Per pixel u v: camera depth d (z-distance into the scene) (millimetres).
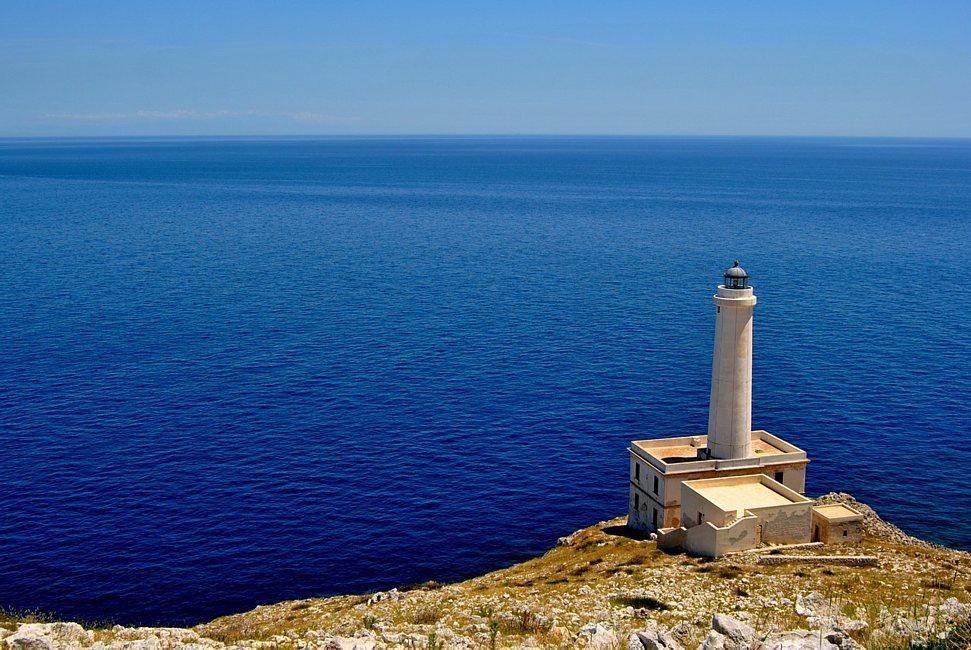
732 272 75625
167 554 82000
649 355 142500
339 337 153000
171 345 146500
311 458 102562
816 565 62531
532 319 166500
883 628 36812
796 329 158500
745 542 67000
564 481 97812
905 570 60531
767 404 119375
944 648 32438
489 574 73625
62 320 161000
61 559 80562
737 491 73188
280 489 95062
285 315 168750
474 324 162625
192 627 65125
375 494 94375
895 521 87625
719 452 77125
